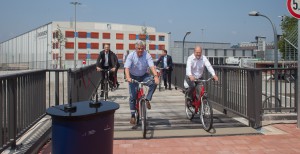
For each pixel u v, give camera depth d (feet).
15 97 15.92
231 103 25.58
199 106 22.57
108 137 10.62
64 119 9.89
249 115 22.44
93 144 10.17
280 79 25.08
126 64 21.56
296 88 24.20
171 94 42.91
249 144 18.37
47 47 265.95
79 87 26.50
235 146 18.01
